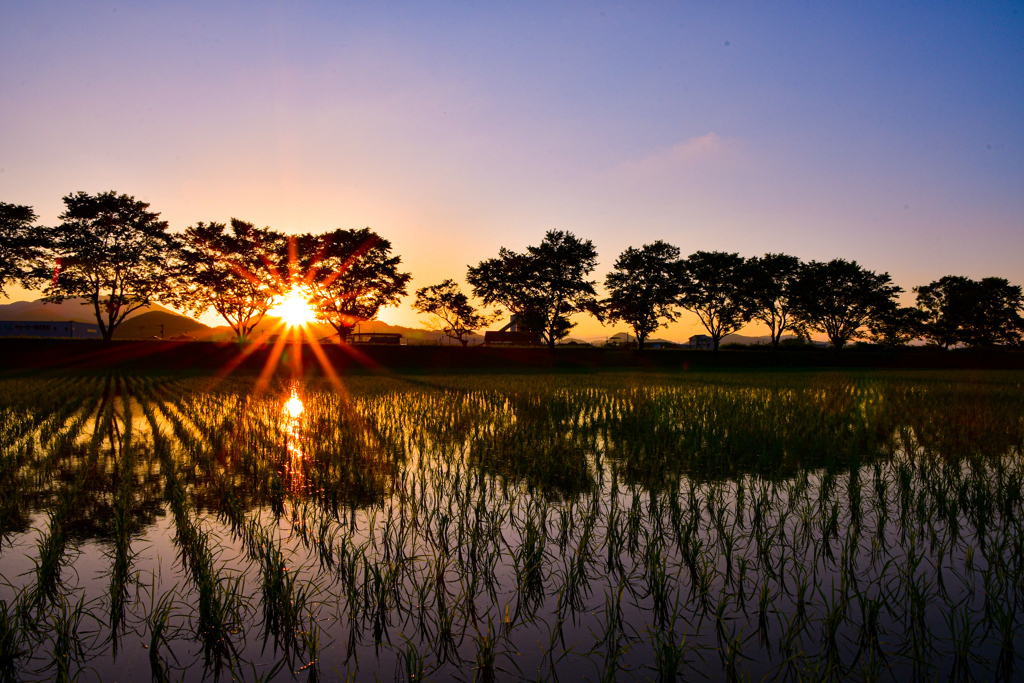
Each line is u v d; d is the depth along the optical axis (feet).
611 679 12.05
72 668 13.01
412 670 12.93
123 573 17.49
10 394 66.03
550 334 197.16
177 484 26.78
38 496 25.62
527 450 35.06
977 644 13.87
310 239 167.63
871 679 12.34
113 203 143.33
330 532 21.34
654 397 65.36
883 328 211.61
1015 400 62.44
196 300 165.17
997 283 225.15
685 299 201.77
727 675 12.74
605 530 21.74
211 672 12.85
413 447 36.45
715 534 21.20
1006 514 22.79
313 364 158.92
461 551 19.75
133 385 83.15
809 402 59.98
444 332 235.61
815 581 17.39
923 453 34.14
